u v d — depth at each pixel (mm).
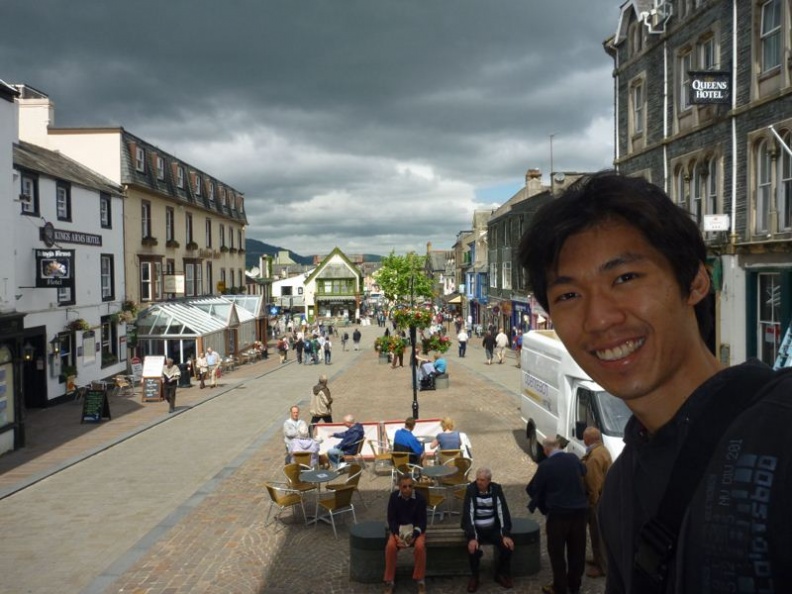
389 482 13445
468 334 62750
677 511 1091
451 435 13242
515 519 8891
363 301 105125
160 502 12320
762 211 16109
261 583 8492
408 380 30578
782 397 1020
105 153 32625
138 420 21328
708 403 1118
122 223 31859
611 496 1452
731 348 16859
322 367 38688
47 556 9688
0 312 16281
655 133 21094
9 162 16797
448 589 8047
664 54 20375
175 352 34031
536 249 1342
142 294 34781
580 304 1263
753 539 948
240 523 10961
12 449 16797
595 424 10445
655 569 1109
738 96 16688
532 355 14773
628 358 1212
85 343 27062
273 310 69625
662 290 1226
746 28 16359
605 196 1284
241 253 56688
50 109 32906
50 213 24625
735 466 1002
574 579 7691
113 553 9750
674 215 1267
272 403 24578
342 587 8273
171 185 39594
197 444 17531
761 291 16328
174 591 8336
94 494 12922
